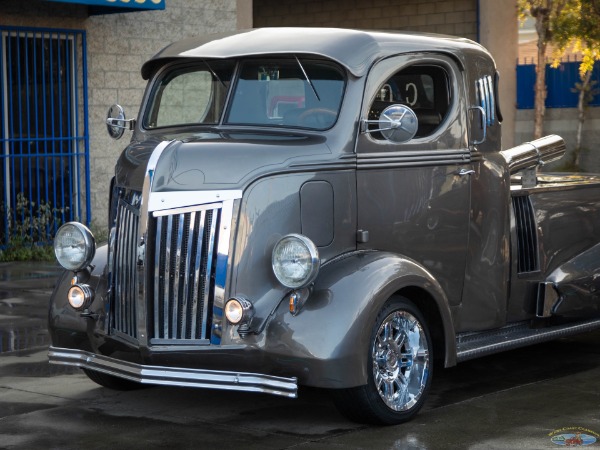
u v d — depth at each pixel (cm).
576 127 2492
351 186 689
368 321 641
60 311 724
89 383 805
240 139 686
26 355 912
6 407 727
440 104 750
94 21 1670
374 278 654
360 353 637
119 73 1711
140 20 1736
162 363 660
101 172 1698
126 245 678
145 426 676
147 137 776
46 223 1619
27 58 1584
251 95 733
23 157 1603
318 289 647
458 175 755
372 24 2625
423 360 696
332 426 674
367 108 700
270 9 2789
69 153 1645
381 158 705
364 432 658
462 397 758
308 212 668
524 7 2400
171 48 786
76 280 721
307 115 706
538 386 794
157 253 658
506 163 804
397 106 669
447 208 748
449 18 2502
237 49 740
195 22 1822
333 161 680
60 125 1639
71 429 668
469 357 741
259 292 648
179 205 653
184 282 653
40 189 1639
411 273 677
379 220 705
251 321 639
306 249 625
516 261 828
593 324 888
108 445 631
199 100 760
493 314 795
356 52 707
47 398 755
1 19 1548
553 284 852
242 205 646
